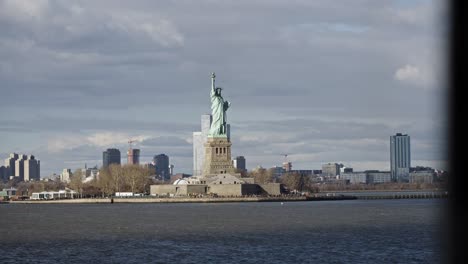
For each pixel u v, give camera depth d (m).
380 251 157.75
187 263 143.00
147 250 165.12
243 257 150.62
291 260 145.50
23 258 153.88
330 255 152.25
